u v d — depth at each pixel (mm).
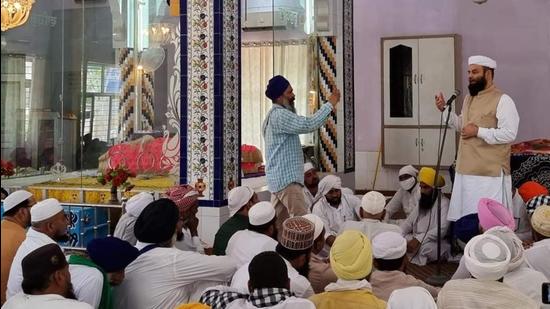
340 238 2115
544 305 2092
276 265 1981
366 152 8250
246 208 3385
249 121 5645
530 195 4020
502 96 3797
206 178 4473
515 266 2227
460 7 7762
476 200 3852
